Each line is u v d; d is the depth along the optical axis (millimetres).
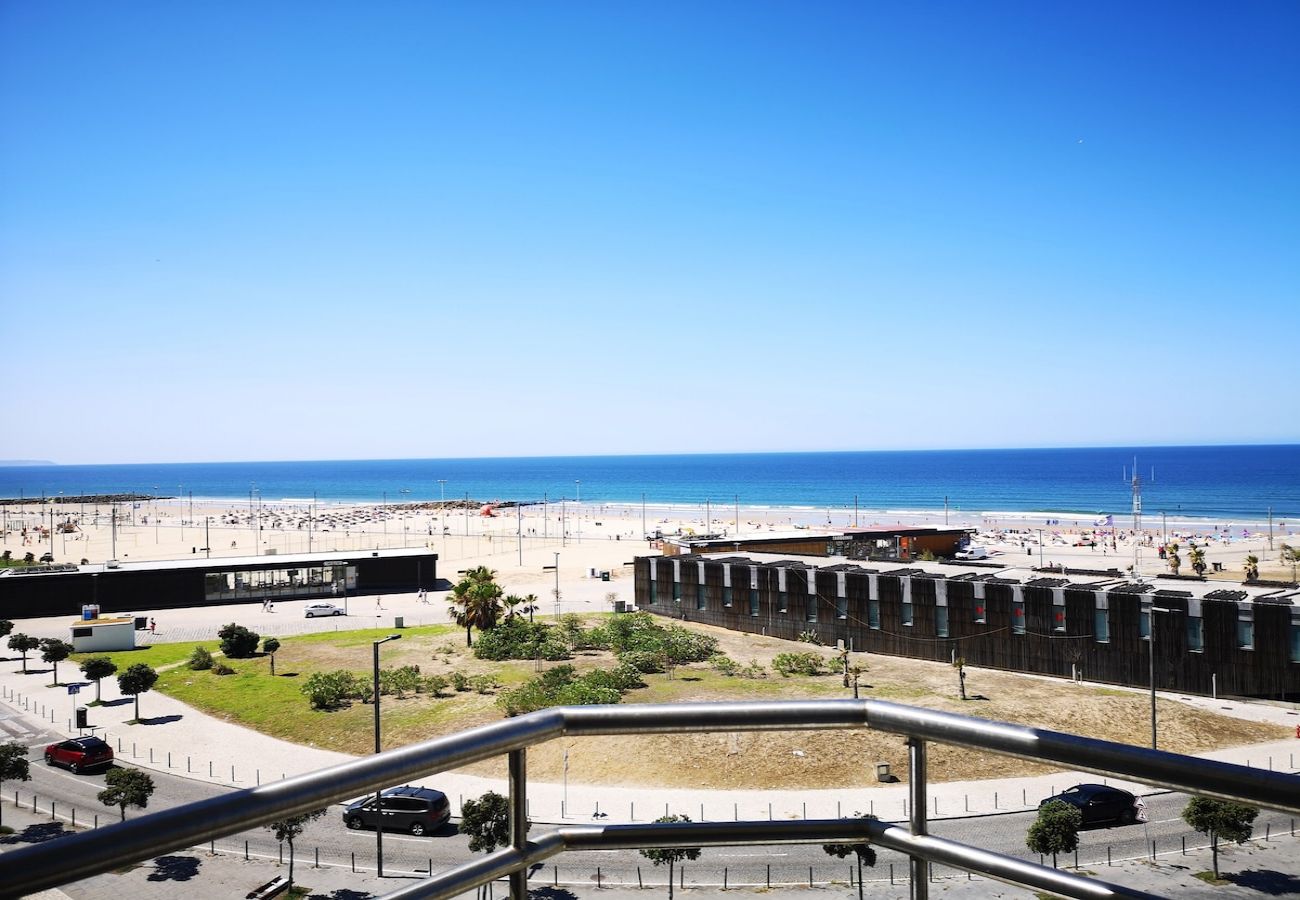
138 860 2334
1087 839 11188
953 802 24188
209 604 90938
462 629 73125
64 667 61625
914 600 60125
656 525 186500
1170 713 44812
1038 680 53000
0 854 2211
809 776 33781
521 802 3143
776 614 67625
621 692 49750
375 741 39156
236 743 42281
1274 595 50500
